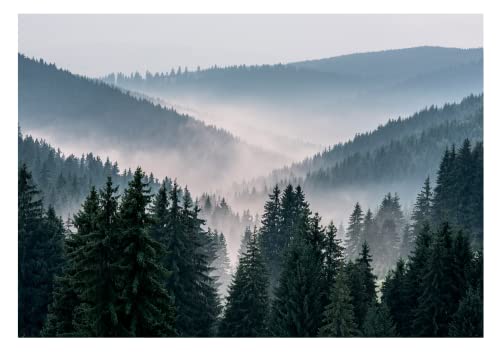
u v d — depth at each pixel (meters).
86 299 25.03
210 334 41.16
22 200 41.03
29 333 38.41
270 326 40.41
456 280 40.53
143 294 24.70
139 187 24.80
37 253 40.38
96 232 24.41
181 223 38.72
